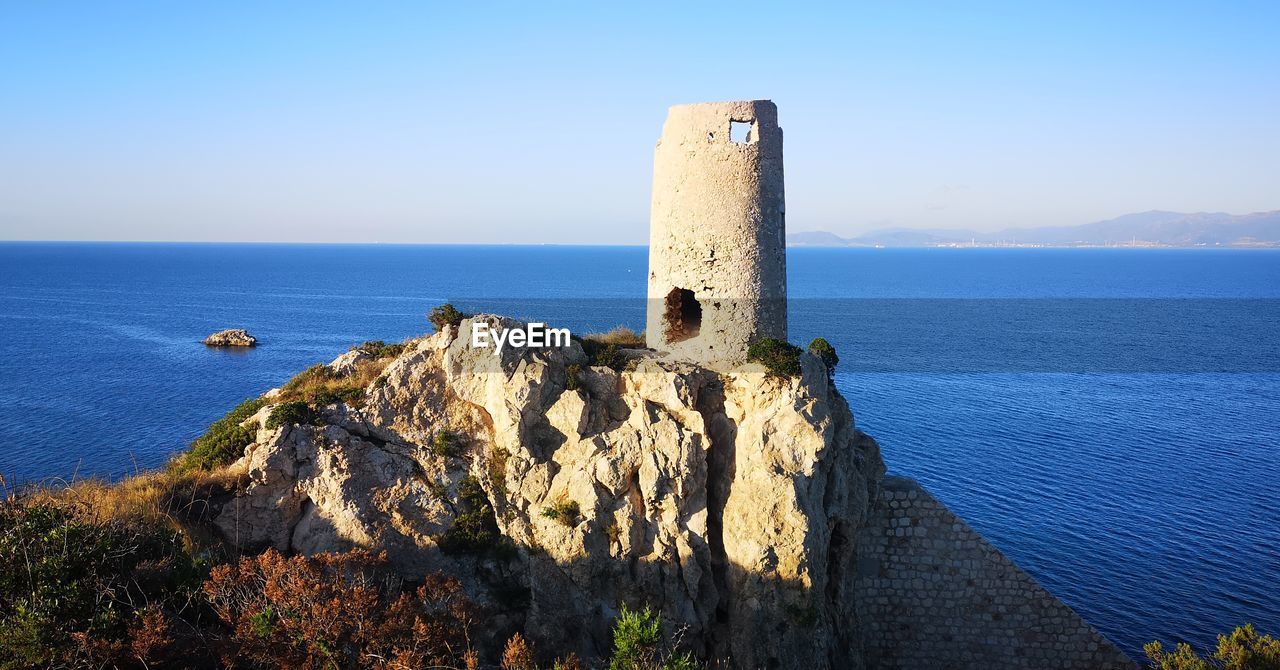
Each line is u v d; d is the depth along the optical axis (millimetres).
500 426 32438
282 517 30406
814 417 32094
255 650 22297
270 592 23234
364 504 30578
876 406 88125
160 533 27469
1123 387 105875
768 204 34250
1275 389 105812
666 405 33000
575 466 31891
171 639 22438
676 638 30094
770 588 31297
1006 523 54750
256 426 32625
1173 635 42406
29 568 22812
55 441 73438
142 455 68938
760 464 31734
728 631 31922
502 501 31781
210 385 104750
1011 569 35625
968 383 105375
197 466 32469
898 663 36406
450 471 32031
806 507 31344
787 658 31047
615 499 31672
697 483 32156
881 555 36125
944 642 36188
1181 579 47844
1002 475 64250
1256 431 81438
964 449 71062
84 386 103000
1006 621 35844
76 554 23844
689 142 34000
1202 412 90750
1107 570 48656
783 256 35438
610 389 33656
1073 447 73000
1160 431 80375
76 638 21250
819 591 32156
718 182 33719
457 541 30766
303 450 30953
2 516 24734
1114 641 41656
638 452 32062
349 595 23484
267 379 109750
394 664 21891
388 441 32281
